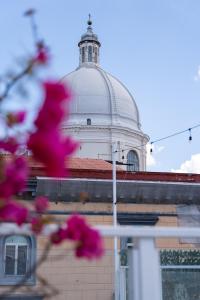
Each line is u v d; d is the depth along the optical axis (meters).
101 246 2.30
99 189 17.02
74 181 16.58
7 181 2.07
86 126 40.44
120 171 17.98
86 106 42.09
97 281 3.71
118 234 2.71
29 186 15.73
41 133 1.96
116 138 40.78
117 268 3.93
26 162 2.15
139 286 2.75
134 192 17.53
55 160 1.94
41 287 2.69
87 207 16.89
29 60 2.11
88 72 45.34
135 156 41.81
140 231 2.74
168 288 6.43
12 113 2.14
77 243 2.28
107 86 43.94
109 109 42.44
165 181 17.98
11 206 2.23
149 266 2.76
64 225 2.41
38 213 2.53
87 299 3.53
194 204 18.02
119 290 3.89
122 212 17.28
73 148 2.00
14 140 2.16
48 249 2.49
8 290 2.61
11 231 2.47
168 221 17.62
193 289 6.42
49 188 16.25
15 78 2.13
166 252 9.62
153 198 17.72
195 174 18.81
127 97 44.69
